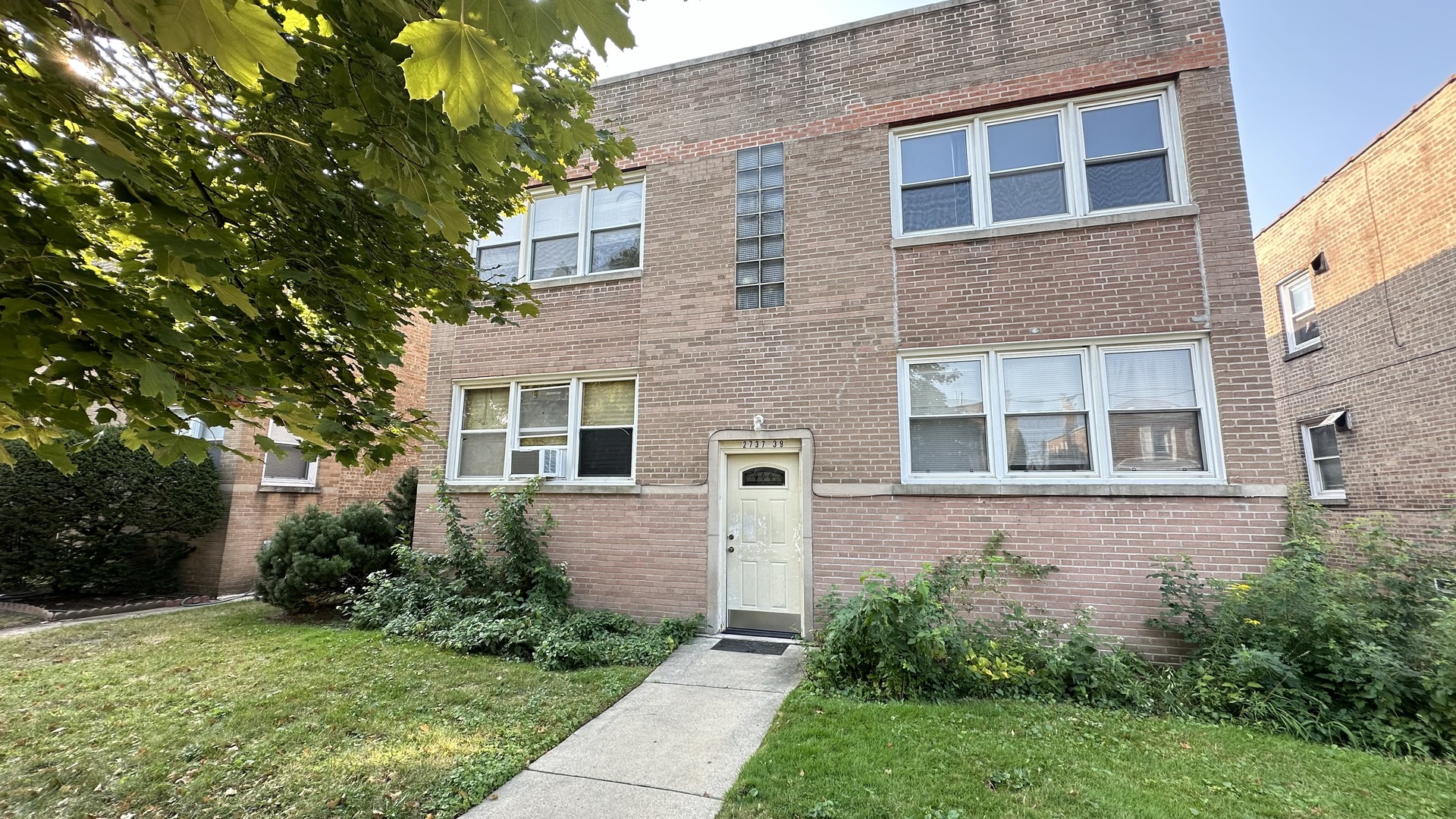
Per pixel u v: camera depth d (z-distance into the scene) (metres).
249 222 2.91
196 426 10.41
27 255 1.86
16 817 3.32
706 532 7.44
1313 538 5.41
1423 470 8.76
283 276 2.79
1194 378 6.28
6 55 1.81
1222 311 6.20
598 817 3.35
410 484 10.31
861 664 5.36
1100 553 6.16
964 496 6.60
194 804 3.44
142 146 2.06
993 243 6.95
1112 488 6.20
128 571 9.62
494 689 5.28
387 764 3.87
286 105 2.72
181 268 2.17
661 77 8.52
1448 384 8.37
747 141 8.03
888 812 3.30
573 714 4.73
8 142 1.87
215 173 2.73
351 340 3.51
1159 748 4.14
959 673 5.16
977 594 6.37
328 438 3.23
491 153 2.56
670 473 7.68
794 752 4.02
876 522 6.83
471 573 7.62
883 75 7.59
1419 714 4.24
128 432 2.40
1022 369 6.77
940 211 7.30
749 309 7.68
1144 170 6.71
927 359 7.07
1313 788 3.60
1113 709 4.92
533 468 8.38
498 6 1.42
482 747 4.14
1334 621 4.70
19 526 8.55
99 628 7.56
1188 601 5.72
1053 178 6.97
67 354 1.92
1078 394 6.58
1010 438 6.71
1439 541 6.14
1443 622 4.24
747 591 7.40
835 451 7.09
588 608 7.69
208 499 10.05
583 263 8.59
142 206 2.04
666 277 8.10
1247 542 5.83
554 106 3.26
